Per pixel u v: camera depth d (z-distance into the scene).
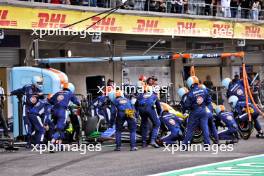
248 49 75.94
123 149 35.09
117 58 41.84
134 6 53.94
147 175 24.12
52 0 47.94
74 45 55.88
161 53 65.25
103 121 37.59
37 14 45.47
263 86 66.12
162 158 29.83
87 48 57.16
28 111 35.12
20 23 44.38
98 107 38.00
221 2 63.62
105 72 59.78
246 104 38.84
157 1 55.84
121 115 33.91
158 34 54.81
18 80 39.34
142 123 35.84
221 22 61.38
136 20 52.84
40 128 35.09
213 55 40.34
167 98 50.59
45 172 25.50
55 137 34.09
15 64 51.75
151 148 35.44
